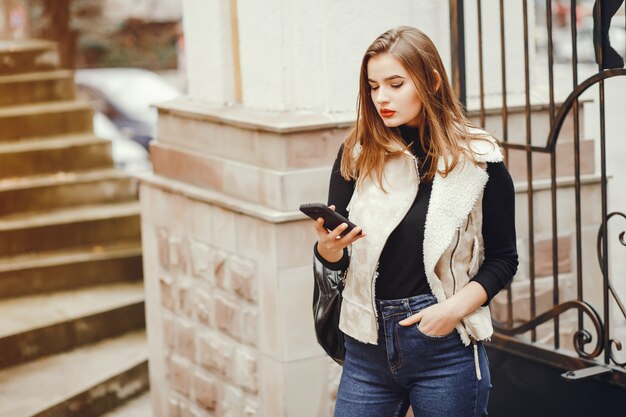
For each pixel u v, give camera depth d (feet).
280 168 11.93
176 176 14.79
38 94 24.88
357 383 8.90
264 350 12.51
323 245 8.63
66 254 21.01
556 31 60.54
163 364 15.81
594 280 14.35
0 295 19.85
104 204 22.99
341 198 9.09
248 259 12.64
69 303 19.53
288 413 12.20
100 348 18.66
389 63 8.36
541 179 13.78
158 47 70.59
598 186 14.10
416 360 8.53
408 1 12.64
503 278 8.54
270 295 12.17
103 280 20.83
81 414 16.26
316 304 9.29
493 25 13.52
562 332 14.33
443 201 8.34
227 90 13.87
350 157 8.85
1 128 23.43
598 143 21.16
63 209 22.52
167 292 15.26
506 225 8.60
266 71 12.71
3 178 22.67
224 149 13.39
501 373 12.48
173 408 15.56
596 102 22.25
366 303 8.58
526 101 12.15
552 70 11.75
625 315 11.09
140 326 19.72
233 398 13.50
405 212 8.41
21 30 46.39
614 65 10.93
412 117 8.49
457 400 8.53
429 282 8.42
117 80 41.75
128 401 17.49
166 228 15.10
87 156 23.62
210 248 13.69
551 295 14.11
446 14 13.00
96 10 69.05
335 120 12.09
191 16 14.56
